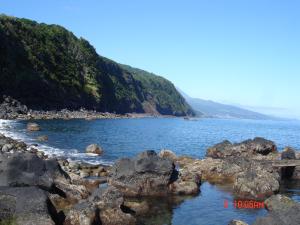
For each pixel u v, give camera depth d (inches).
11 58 4968.0
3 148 1619.1
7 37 5098.4
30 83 5019.7
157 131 4013.3
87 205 834.2
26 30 5728.3
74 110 5807.1
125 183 1146.0
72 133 2923.2
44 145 2126.0
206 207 1023.0
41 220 733.9
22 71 5007.4
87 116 5378.9
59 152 1889.8
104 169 1422.2
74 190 1019.9
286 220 725.3
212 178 1395.2
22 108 4532.5
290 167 1483.8
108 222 837.8
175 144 2773.1
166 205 1034.7
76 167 1412.4
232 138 3745.1
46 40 6131.9
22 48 5339.6
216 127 6230.3
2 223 717.9
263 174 1194.0
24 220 729.6
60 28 7022.6
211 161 1541.6
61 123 3826.3
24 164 988.6
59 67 5954.7
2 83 4603.8
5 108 4269.2
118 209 867.4
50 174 1013.8
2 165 970.1
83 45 7436.0
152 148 2411.4
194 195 1147.9
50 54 5900.6
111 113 7150.6
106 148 2226.9
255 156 1814.7
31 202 762.2
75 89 6023.6
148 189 1135.6
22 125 3203.7
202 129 5196.9
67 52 6550.2
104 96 7229.3
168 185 1154.7
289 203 974.4
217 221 908.6
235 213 972.6
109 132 3319.4
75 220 794.8
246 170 1270.9
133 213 943.7
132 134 3331.7
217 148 1924.2
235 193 1173.1
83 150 2041.1
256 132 5502.0
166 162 1162.6
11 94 4697.3
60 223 799.1
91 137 2760.8
